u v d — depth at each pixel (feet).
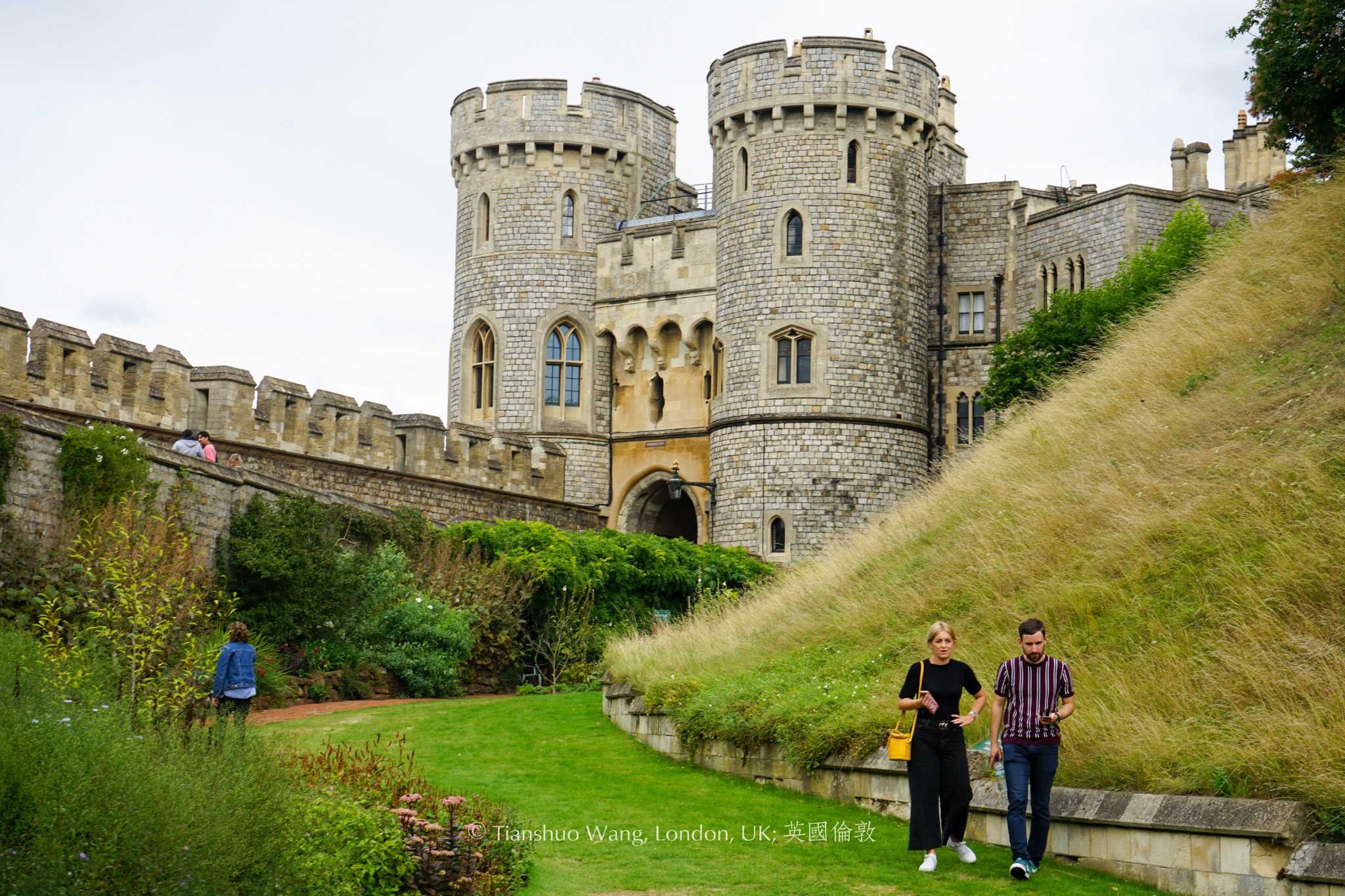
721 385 128.36
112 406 81.15
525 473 122.11
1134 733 33.17
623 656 56.39
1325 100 68.80
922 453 124.16
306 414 96.37
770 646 51.98
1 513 51.47
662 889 30.25
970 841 34.42
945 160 147.02
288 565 67.15
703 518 131.54
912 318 124.16
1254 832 27.91
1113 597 40.14
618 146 139.95
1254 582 36.37
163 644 45.03
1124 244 117.08
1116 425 52.39
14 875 21.61
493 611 80.84
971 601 46.01
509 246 138.21
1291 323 53.21
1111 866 30.78
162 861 23.24
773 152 123.24
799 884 30.45
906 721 37.96
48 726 25.80
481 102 140.15
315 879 25.67
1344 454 40.55
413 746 47.73
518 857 31.17
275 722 53.31
